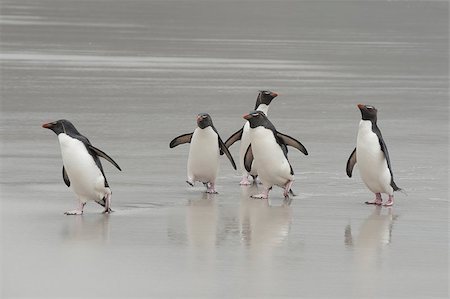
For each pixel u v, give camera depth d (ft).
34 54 132.46
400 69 130.00
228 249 37.63
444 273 34.63
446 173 57.41
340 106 90.38
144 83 103.81
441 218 44.75
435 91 105.19
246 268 34.73
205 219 43.55
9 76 105.91
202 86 102.68
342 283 33.09
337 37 183.62
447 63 140.46
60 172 54.60
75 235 39.60
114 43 155.02
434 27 222.48
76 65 120.37
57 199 47.44
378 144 46.70
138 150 63.46
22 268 34.32
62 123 43.65
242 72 118.83
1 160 57.88
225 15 240.94
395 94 101.40
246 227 41.91
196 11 253.44
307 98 95.86
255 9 268.62
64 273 33.73
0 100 86.58
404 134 73.26
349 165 49.21
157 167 57.62
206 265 35.04
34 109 81.82
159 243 38.42
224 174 57.06
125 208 45.78
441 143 69.10
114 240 38.81
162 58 133.39
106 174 54.95
